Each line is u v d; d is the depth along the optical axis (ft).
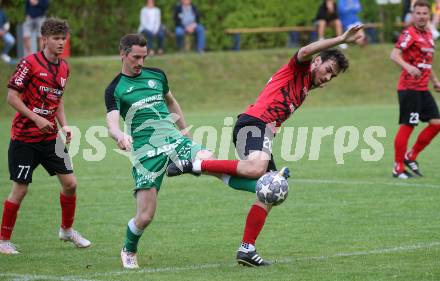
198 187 96.32
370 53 244.01
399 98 100.32
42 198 90.89
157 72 59.88
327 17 235.20
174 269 56.13
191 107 211.41
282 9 265.13
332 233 68.54
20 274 55.16
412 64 99.25
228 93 221.46
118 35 253.03
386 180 99.19
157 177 57.72
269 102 59.36
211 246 64.44
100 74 216.54
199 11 256.52
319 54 59.77
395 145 101.09
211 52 239.09
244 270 55.47
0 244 63.41
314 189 93.20
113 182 102.06
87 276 54.19
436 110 100.12
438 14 242.58
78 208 83.71
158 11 224.74
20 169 63.21
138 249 63.72
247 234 56.29
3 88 191.01
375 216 76.02
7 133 160.97
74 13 245.45
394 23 269.23
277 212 79.20
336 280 51.85
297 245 63.87
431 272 53.67
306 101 218.38
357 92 227.40
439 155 121.19
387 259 57.98
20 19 223.51
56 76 63.57
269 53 242.58
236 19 261.03
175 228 72.33
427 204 81.87
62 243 66.95
